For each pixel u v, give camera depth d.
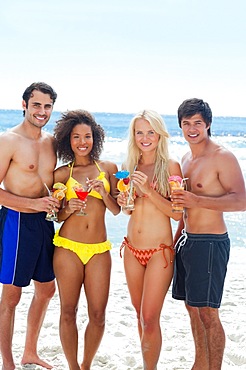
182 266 4.73
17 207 4.75
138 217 4.75
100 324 4.76
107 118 53.62
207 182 4.52
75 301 4.74
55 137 5.00
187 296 4.55
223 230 4.54
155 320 4.54
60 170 4.96
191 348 5.70
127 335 6.09
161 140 4.75
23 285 4.81
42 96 4.76
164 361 5.32
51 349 5.55
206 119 4.56
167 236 4.70
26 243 4.79
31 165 4.79
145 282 4.63
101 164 4.99
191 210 4.57
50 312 6.84
